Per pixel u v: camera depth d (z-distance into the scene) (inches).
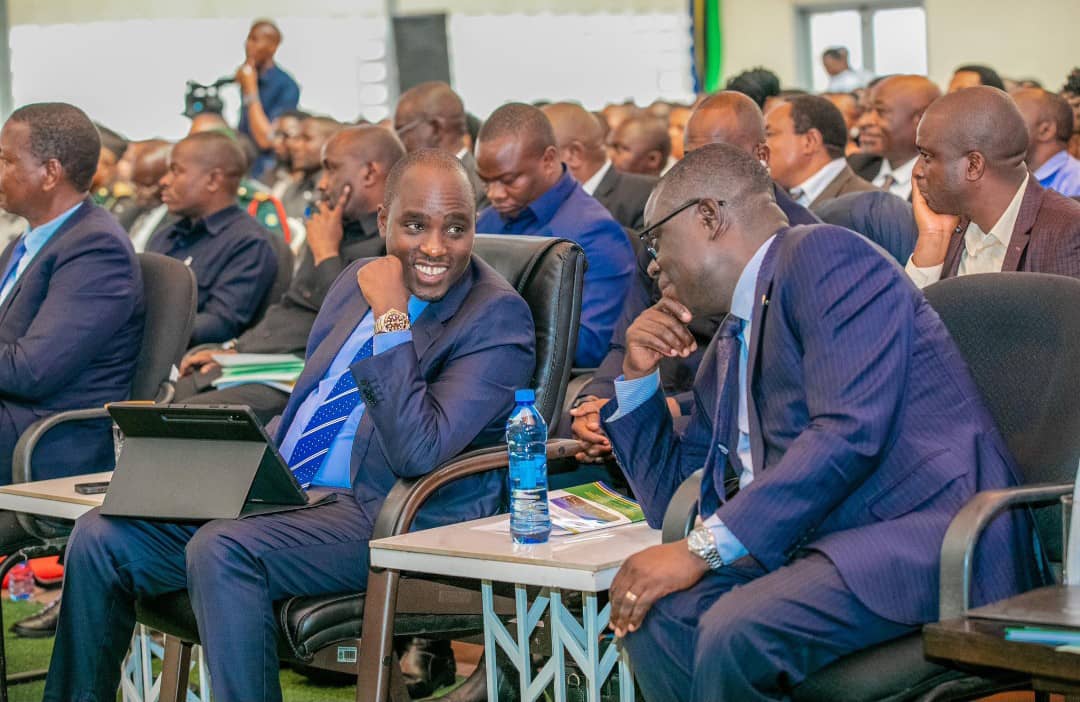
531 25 551.2
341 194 209.8
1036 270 130.6
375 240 210.1
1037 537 94.2
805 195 201.8
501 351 121.8
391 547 107.0
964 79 282.0
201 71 513.7
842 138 202.5
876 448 89.7
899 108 233.5
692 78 548.1
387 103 527.8
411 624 114.7
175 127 514.0
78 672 122.3
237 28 514.6
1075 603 78.7
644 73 555.2
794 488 89.5
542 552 99.6
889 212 167.5
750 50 539.2
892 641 87.6
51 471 154.0
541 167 187.9
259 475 117.6
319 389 132.3
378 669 108.8
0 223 298.4
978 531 83.3
